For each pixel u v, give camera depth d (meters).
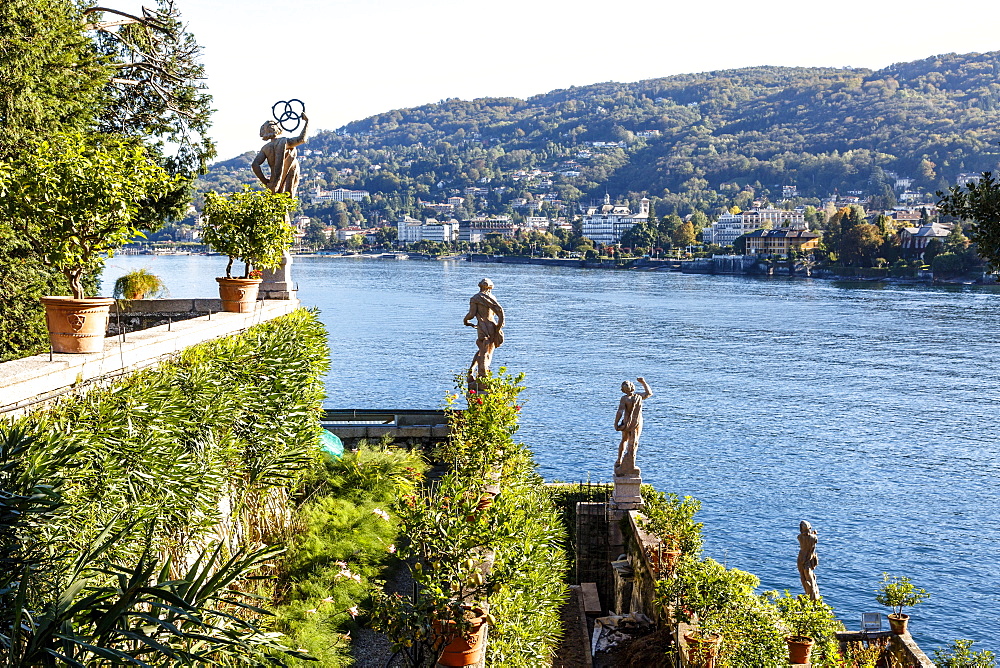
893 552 46.50
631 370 95.31
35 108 24.31
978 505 53.62
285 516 19.14
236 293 23.73
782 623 19.05
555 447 64.25
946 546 47.38
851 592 42.03
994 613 40.25
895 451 64.94
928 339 119.38
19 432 10.43
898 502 53.97
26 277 26.12
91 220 15.67
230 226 24.38
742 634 18.23
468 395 21.97
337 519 20.23
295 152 27.78
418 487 24.66
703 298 180.75
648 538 24.17
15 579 8.85
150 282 32.66
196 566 8.33
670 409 77.12
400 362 96.75
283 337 20.02
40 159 15.74
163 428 12.62
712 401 80.50
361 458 24.45
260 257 24.94
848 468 60.59
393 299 171.62
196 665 8.48
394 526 21.00
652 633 21.08
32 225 15.60
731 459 62.31
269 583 16.77
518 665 13.66
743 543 47.41
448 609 13.02
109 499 11.05
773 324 135.25
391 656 15.93
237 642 8.51
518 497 15.74
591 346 111.81
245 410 16.28
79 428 11.08
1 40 23.73
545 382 87.69
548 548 15.56
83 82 27.61
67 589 7.79
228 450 15.12
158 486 12.05
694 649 17.72
